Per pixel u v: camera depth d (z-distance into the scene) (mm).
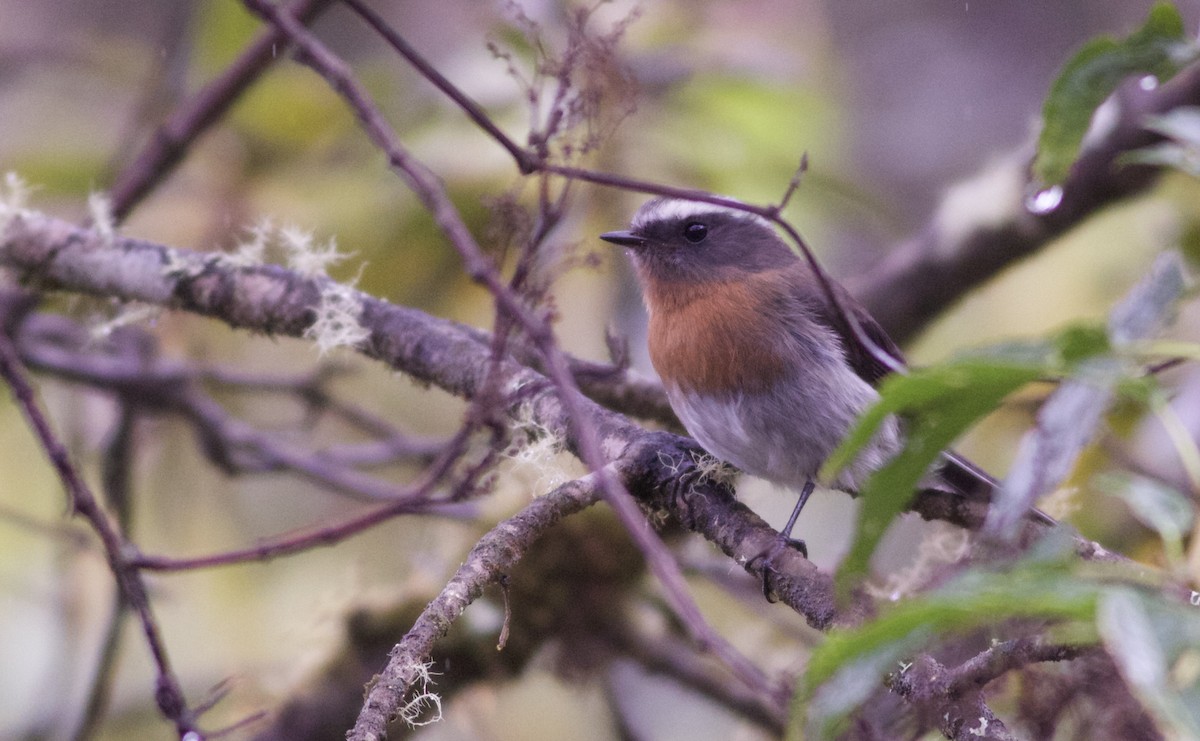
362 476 12008
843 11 18078
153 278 8641
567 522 9891
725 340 8898
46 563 11461
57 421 12352
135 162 9602
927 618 3029
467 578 5844
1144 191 10133
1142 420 9008
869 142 17281
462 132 9633
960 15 18344
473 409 6211
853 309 9188
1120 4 18016
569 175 5488
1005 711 5773
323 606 10547
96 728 9805
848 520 12992
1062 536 3197
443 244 9875
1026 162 10680
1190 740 2484
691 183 9922
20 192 9008
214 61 11070
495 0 9781
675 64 10266
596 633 10203
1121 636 2670
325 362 11062
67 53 11633
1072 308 10250
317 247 9578
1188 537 6566
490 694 10242
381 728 5152
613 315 10375
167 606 11445
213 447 10797
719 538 7078
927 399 3523
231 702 10672
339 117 10555
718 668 10391
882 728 5535
